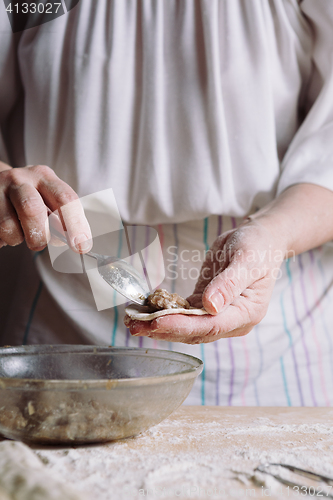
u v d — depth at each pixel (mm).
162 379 562
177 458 571
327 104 856
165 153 826
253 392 898
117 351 670
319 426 653
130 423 575
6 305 1185
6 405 559
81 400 559
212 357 882
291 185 828
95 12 812
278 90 865
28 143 864
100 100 817
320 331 917
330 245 911
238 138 829
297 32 840
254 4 799
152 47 804
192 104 806
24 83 855
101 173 832
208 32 787
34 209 665
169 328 633
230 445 603
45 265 909
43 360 649
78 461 559
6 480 487
